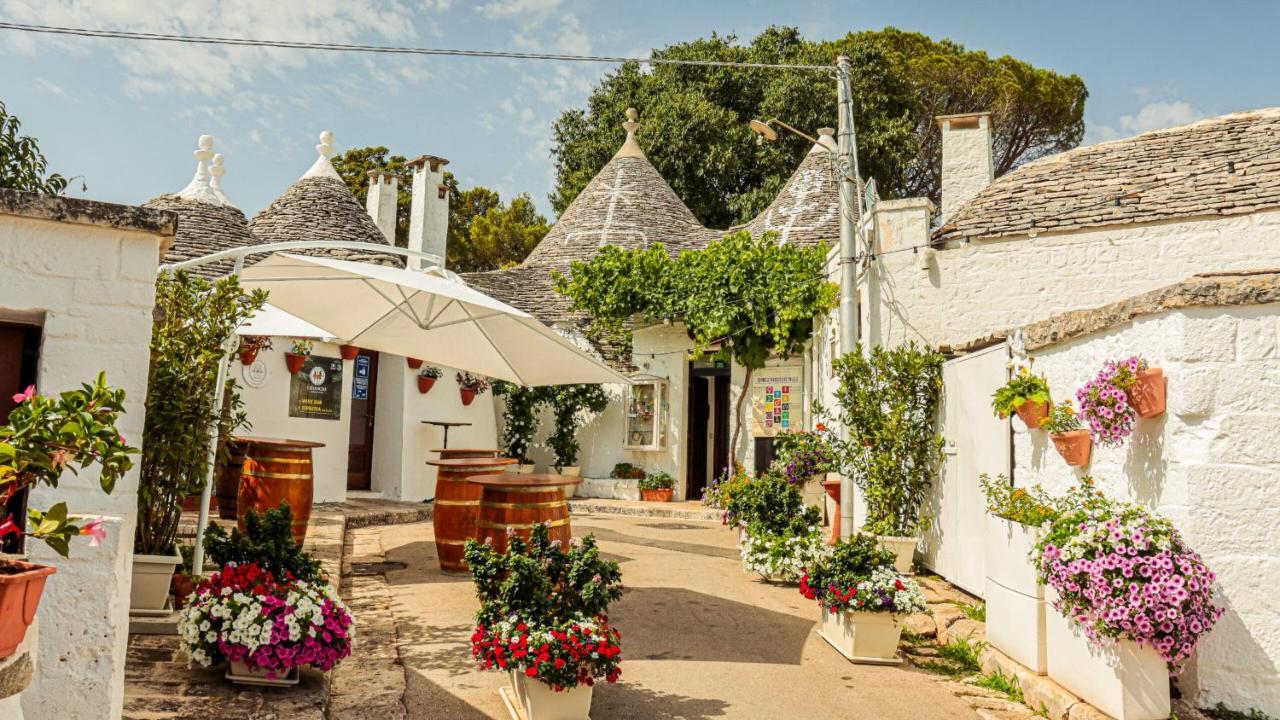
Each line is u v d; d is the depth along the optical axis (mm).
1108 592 4793
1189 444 5164
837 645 6863
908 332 10461
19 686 2590
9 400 3996
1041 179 11203
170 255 13969
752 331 14992
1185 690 5094
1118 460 5809
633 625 7289
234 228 15484
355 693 5320
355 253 16172
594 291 16234
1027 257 10406
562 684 4836
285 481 8820
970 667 6574
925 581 8961
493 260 32906
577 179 28281
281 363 13727
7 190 3883
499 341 9461
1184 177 10516
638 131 26578
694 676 6066
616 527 13227
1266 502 5039
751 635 7184
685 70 28578
